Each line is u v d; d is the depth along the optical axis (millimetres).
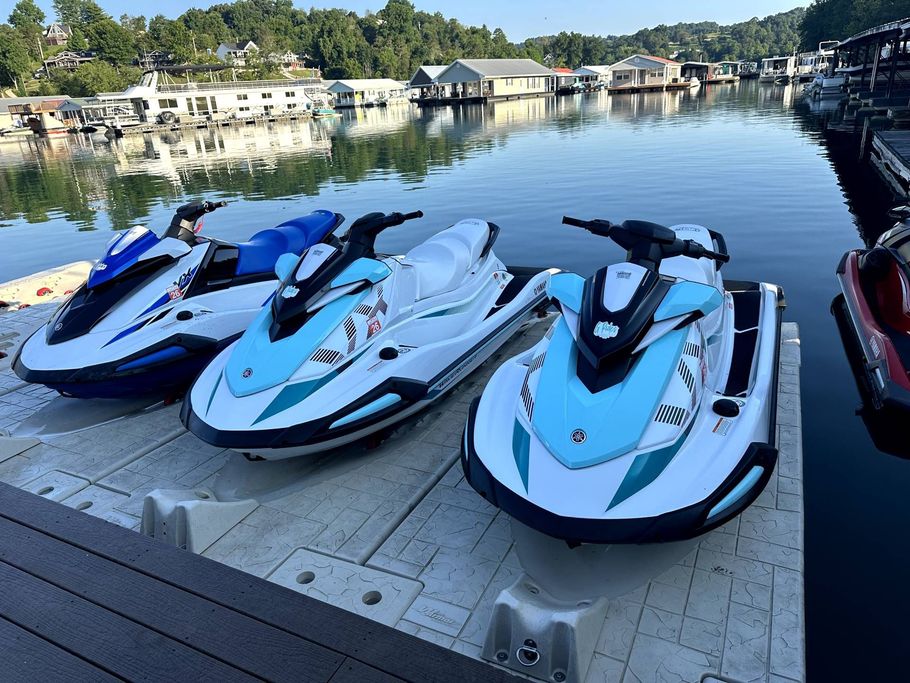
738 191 13492
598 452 2988
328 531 3721
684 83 78375
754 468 3061
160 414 5285
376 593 3227
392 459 4426
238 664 2158
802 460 4180
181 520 3588
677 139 23859
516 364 4012
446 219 12844
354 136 35844
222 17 155375
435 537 3623
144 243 5438
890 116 25828
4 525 2895
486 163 20641
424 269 5262
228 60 103375
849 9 76375
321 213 6523
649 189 14281
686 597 3062
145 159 31062
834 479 4211
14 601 2461
